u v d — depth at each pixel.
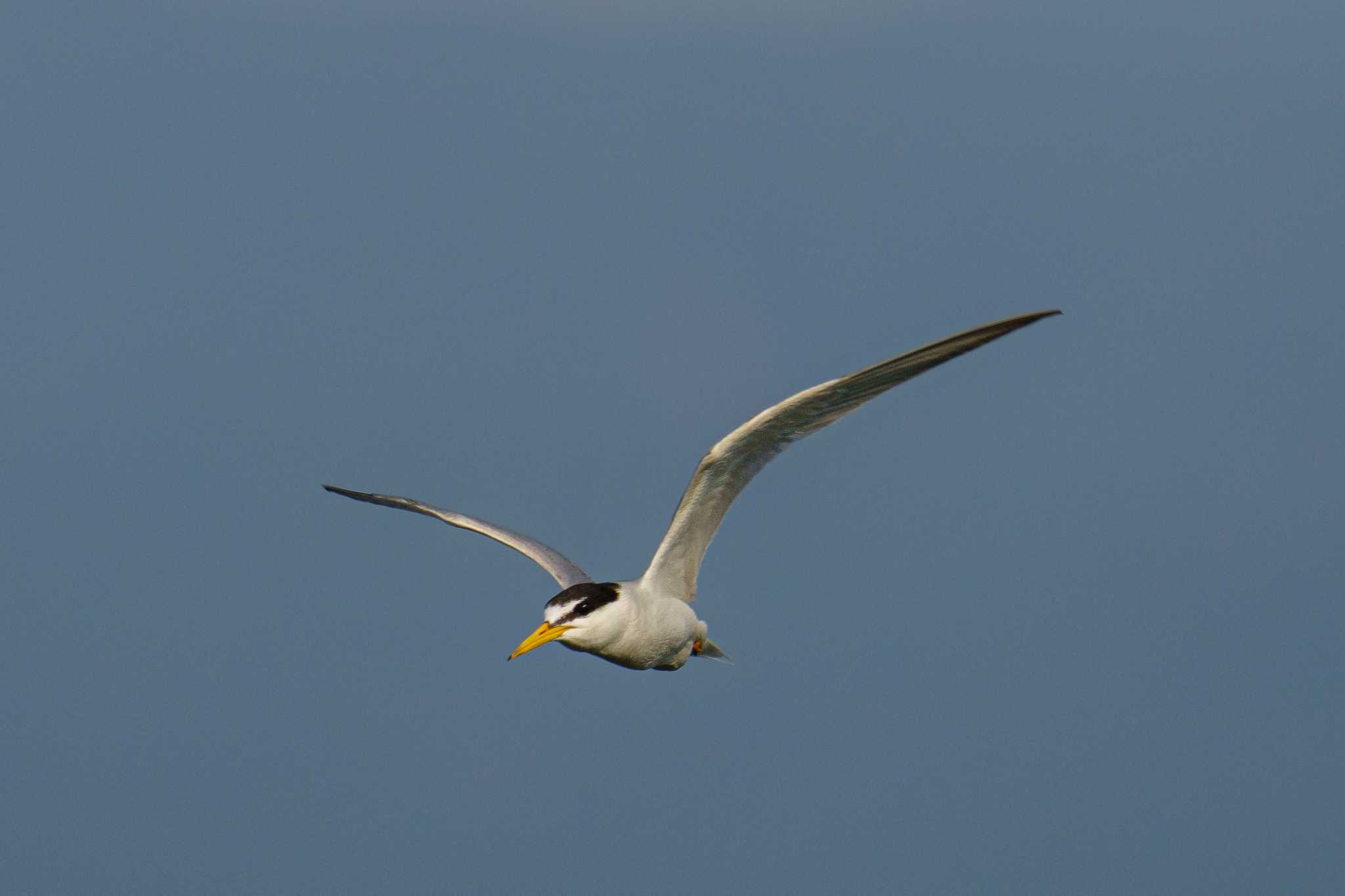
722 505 13.10
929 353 10.98
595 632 12.79
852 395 11.71
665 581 13.52
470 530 15.53
